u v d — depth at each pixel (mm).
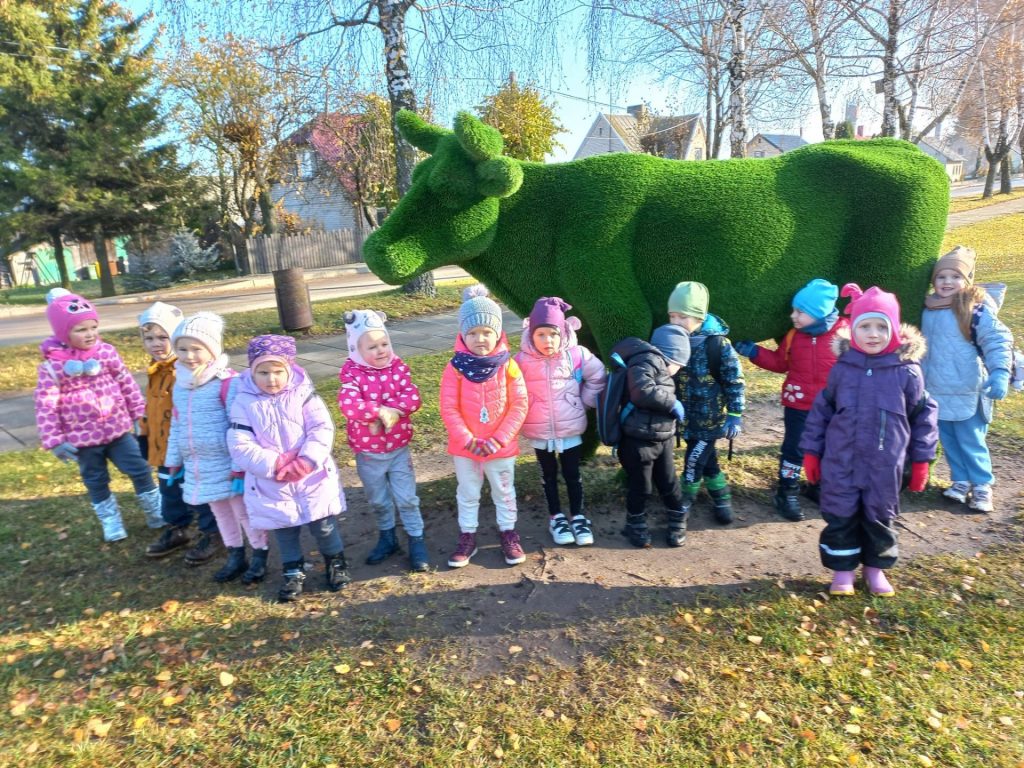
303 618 2967
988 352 3486
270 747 2232
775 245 3676
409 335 10102
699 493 4070
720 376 3506
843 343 3016
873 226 3701
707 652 2609
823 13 13047
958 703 2316
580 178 3764
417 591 3148
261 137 22828
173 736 2301
